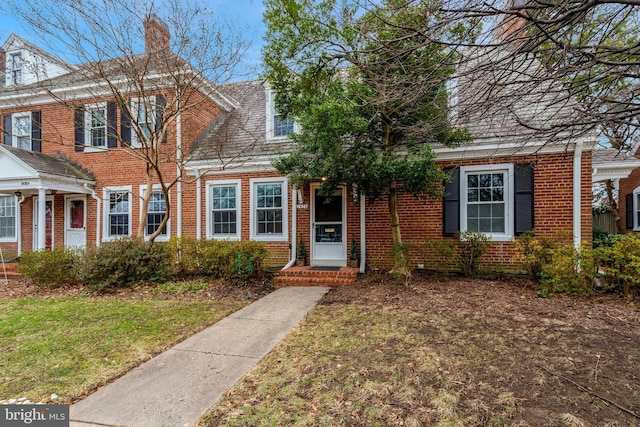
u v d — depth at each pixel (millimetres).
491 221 7871
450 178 7098
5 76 12211
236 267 7598
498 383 2957
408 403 2676
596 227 13500
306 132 7000
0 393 2969
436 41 3020
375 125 6949
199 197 9992
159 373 3340
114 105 10086
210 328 4742
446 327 4391
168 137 10117
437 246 7469
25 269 7781
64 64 8117
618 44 3963
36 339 4305
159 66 8484
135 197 9680
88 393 2969
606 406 2584
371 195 7297
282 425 2430
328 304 5844
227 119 11305
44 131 11266
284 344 4055
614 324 4430
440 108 4363
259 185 9727
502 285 6711
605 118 3209
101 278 7375
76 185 10328
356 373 3205
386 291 6398
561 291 6051
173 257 8062
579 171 7125
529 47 3170
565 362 3334
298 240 9234
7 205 11883
